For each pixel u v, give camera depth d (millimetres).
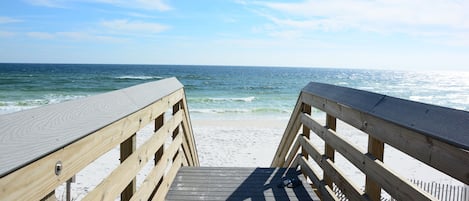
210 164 9312
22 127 968
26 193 892
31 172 914
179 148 3889
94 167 8414
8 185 819
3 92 32938
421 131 1385
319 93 3094
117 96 1791
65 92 33969
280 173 3758
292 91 39938
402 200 1540
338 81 65875
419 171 8984
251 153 10648
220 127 15781
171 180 3350
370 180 1938
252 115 21312
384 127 1778
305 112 3752
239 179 3562
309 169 3340
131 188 1940
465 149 1120
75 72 68562
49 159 1004
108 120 1472
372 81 68562
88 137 1279
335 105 2643
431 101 35656
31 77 51156
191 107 25031
